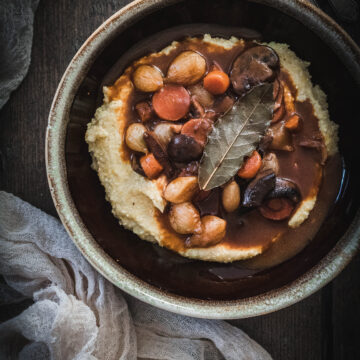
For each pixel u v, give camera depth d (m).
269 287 0.45
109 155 0.44
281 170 0.45
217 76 0.44
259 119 0.42
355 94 0.43
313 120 0.45
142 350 0.49
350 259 0.43
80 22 0.49
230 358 0.48
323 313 0.49
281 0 0.42
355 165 0.45
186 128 0.44
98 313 0.47
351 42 0.42
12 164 0.49
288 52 0.45
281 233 0.45
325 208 0.46
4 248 0.47
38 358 0.47
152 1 0.42
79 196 0.43
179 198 0.43
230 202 0.44
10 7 0.48
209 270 0.46
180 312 0.43
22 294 0.49
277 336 0.49
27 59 0.48
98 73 0.43
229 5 0.43
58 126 0.42
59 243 0.48
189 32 0.45
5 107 0.49
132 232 0.46
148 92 0.44
